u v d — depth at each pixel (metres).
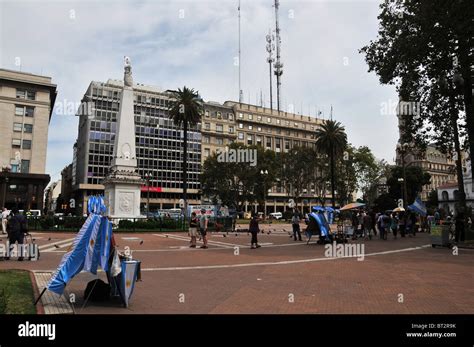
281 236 27.31
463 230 21.16
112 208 30.47
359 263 12.73
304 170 72.75
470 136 22.91
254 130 100.88
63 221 30.05
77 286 8.48
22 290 7.55
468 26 18.05
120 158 31.42
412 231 27.50
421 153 28.20
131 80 32.72
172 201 86.50
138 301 7.12
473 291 8.15
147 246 18.80
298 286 8.68
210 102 96.38
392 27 23.53
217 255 15.02
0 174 46.31
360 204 24.66
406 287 8.56
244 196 62.12
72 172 96.88
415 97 25.22
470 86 22.50
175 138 88.19
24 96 63.25
